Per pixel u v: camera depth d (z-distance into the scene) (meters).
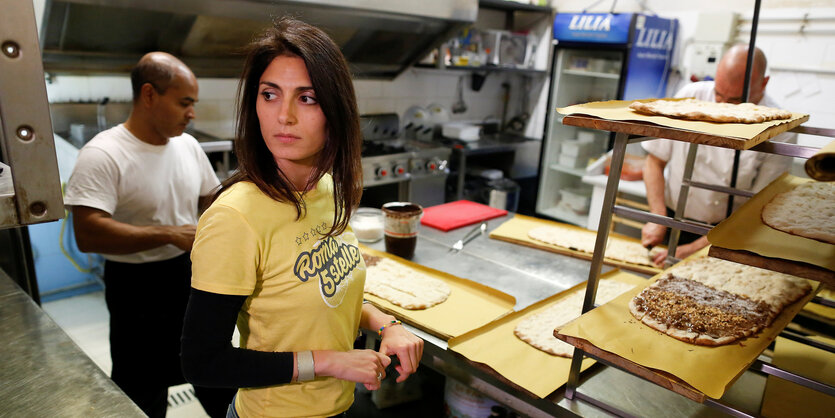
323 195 0.95
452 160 4.13
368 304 1.19
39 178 0.65
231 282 0.78
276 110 0.79
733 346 0.95
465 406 1.47
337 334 0.94
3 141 0.61
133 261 1.74
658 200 2.33
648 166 2.41
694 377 0.85
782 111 1.12
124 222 1.74
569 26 3.67
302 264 0.85
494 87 4.70
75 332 2.76
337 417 1.01
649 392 1.10
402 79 4.01
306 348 0.91
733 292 1.16
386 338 1.05
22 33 0.59
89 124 2.80
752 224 0.99
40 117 0.63
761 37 3.14
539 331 1.28
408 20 2.93
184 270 1.85
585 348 0.96
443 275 1.60
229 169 2.87
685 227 0.99
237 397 1.02
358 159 0.90
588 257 1.80
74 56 2.49
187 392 2.37
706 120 0.93
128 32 2.49
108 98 2.83
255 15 2.51
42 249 3.02
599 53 3.73
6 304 1.20
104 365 2.48
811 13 2.88
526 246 1.92
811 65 2.94
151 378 1.89
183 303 1.87
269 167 0.85
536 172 4.59
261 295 0.85
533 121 4.70
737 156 1.72
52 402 0.89
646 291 1.16
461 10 2.94
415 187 3.54
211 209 0.80
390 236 1.73
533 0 4.20
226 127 3.29
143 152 1.71
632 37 3.30
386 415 1.71
